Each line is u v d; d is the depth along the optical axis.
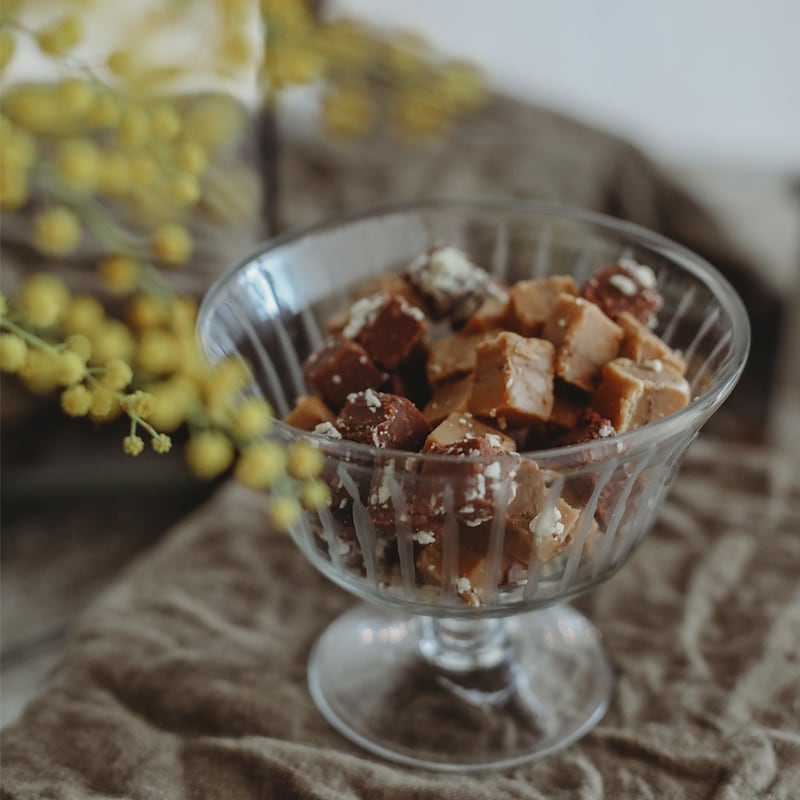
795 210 0.53
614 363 0.29
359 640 0.34
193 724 0.32
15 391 0.41
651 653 0.33
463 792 0.30
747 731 0.30
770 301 0.50
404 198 0.47
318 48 0.37
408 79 0.39
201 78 0.39
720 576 0.34
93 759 0.31
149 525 0.44
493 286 0.32
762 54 0.70
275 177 0.46
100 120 0.29
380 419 0.28
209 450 0.27
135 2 0.33
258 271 0.32
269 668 0.33
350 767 0.30
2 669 0.36
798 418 0.54
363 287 0.32
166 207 0.34
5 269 0.40
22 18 0.30
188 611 0.34
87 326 0.29
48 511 0.44
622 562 0.30
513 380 0.28
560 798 0.30
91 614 0.35
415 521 0.27
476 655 0.33
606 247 0.33
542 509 0.27
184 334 0.30
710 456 0.38
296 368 0.33
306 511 0.28
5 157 0.28
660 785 0.30
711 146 0.70
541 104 0.55
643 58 0.72
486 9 0.72
